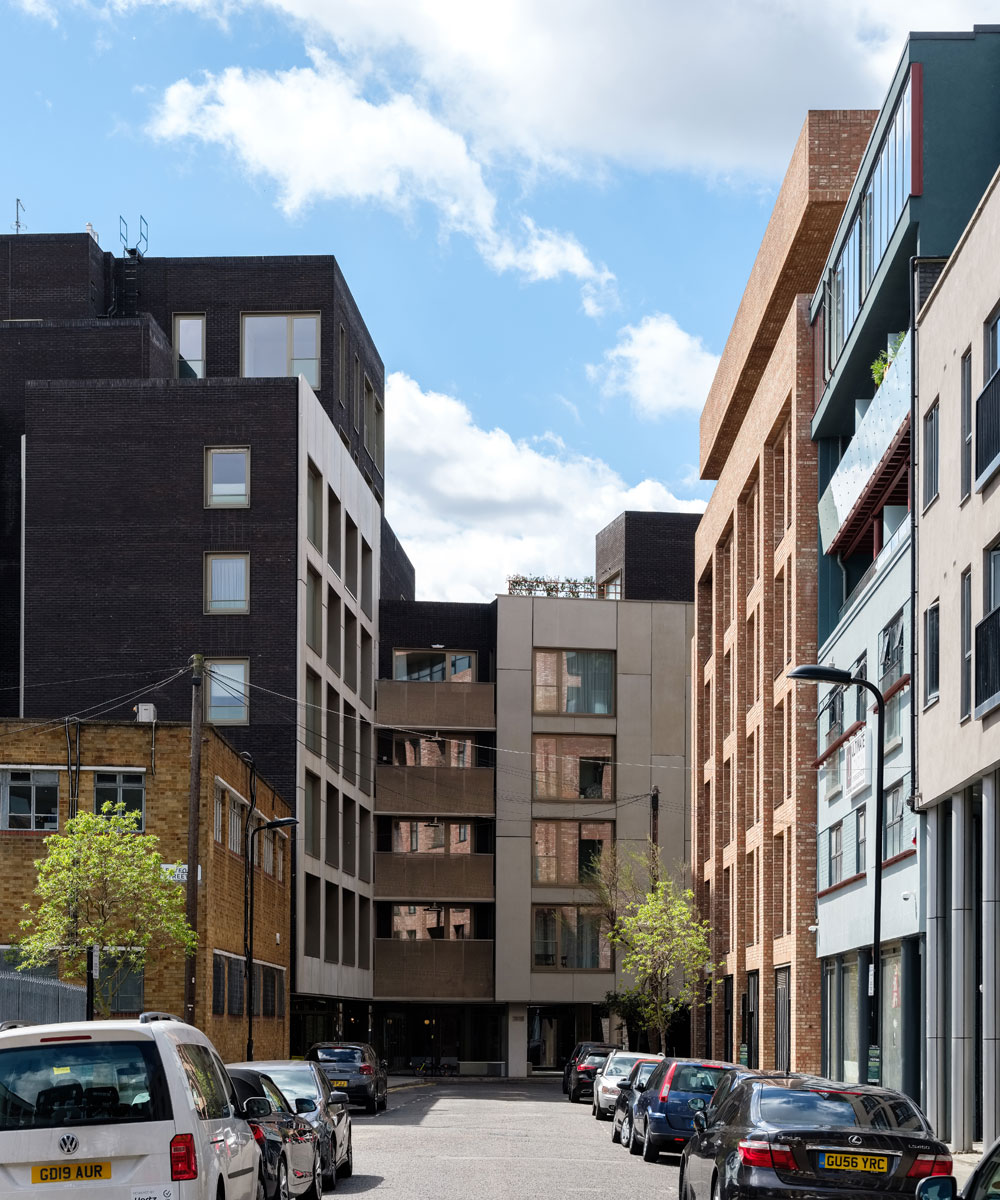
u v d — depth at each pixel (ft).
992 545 76.89
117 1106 34.86
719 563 184.34
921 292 94.17
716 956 181.98
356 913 210.79
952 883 85.30
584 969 228.02
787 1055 137.69
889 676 102.27
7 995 105.19
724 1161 44.88
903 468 99.81
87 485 184.65
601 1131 110.73
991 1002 74.79
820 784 128.06
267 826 140.36
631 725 234.38
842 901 117.39
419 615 240.53
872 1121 45.14
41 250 206.39
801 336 131.75
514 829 228.84
